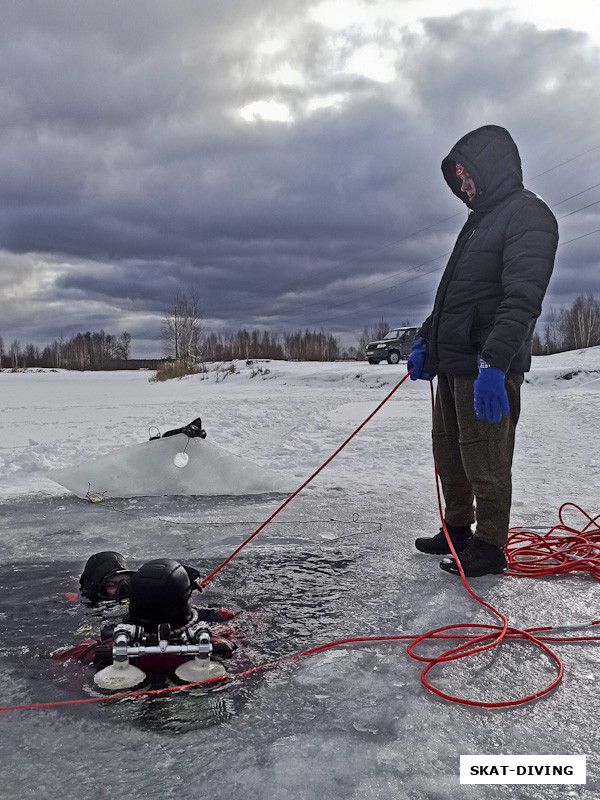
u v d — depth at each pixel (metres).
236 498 5.98
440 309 3.90
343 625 2.92
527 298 3.45
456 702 2.18
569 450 8.90
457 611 3.06
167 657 2.51
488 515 3.66
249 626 2.91
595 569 3.67
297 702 2.19
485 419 3.68
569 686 2.31
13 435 11.16
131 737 1.98
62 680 2.38
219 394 26.52
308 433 11.02
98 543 4.45
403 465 7.99
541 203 3.58
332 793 1.68
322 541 4.47
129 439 10.31
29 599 3.30
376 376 30.89
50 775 1.79
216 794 1.68
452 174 4.11
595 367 26.56
